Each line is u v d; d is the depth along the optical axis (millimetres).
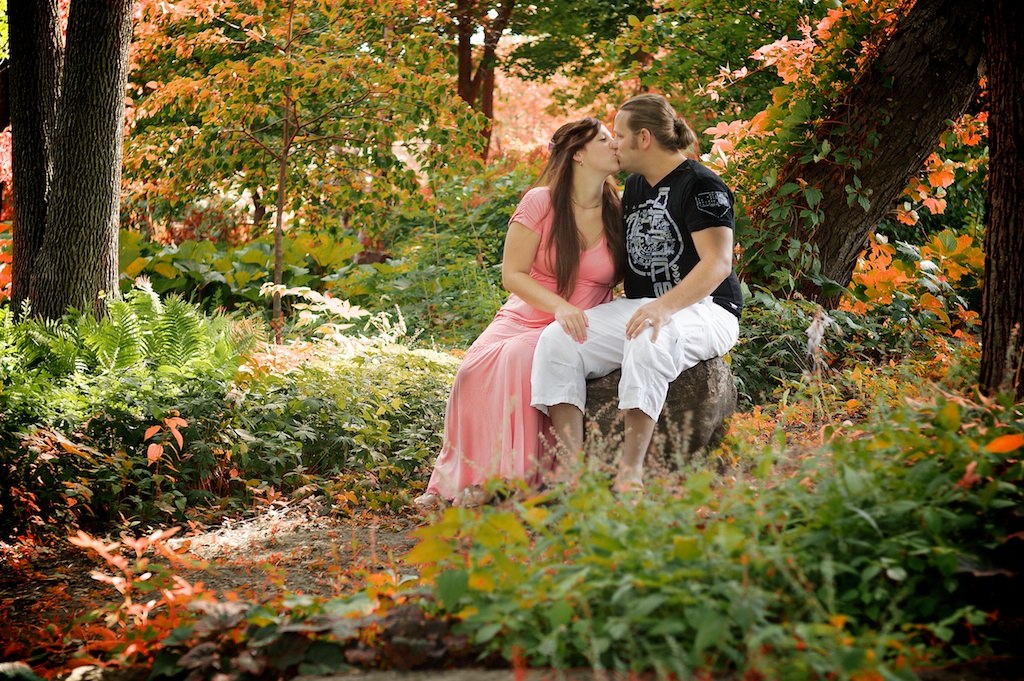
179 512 5086
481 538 2627
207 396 5754
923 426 3156
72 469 5031
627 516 2781
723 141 7727
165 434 5387
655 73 11148
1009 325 4016
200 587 3113
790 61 7555
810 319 6875
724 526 2428
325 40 8656
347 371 6469
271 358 6805
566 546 2740
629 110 4594
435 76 8758
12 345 6160
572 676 2344
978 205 11586
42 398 5406
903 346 6805
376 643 2668
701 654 2264
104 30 6801
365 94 8695
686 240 4555
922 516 2695
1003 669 2316
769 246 7301
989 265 4102
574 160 4672
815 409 5273
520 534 2639
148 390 5699
